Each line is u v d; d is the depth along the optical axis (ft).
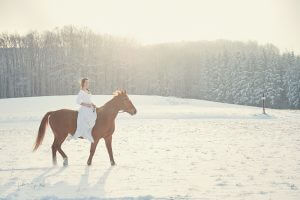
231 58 285.84
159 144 51.98
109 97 178.50
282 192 23.70
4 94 287.89
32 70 297.94
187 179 28.04
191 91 364.58
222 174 29.96
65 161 35.04
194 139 57.77
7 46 305.94
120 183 26.71
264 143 51.52
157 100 180.65
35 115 106.73
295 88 244.42
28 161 38.55
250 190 24.31
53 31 330.13
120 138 60.23
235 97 253.44
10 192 24.41
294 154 40.86
